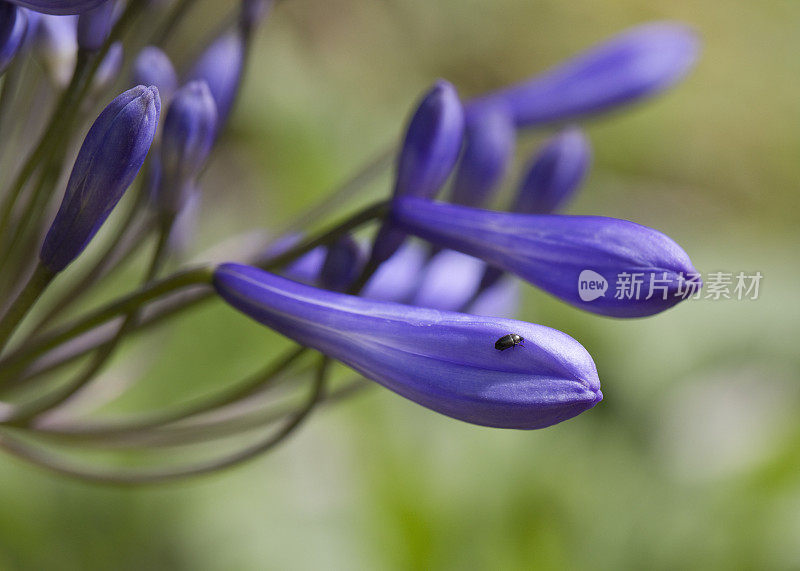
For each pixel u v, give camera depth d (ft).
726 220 3.89
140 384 2.02
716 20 4.26
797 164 4.03
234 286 0.94
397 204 0.98
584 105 1.14
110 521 1.96
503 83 4.17
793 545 2.15
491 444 2.12
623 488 2.21
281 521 2.01
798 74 4.16
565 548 2.09
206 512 2.00
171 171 0.98
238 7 1.05
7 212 0.99
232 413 1.10
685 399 2.34
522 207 1.09
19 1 0.90
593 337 2.37
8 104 1.01
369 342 0.91
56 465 1.08
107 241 1.27
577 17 4.25
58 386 1.58
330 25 3.93
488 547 2.06
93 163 0.91
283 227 1.16
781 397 2.35
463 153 1.08
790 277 2.64
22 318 0.94
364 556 2.01
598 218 0.93
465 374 0.89
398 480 2.05
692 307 2.46
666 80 1.14
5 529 1.87
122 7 1.04
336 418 2.08
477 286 1.10
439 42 4.09
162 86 1.03
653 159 3.92
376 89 3.88
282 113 2.48
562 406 0.87
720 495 2.21
